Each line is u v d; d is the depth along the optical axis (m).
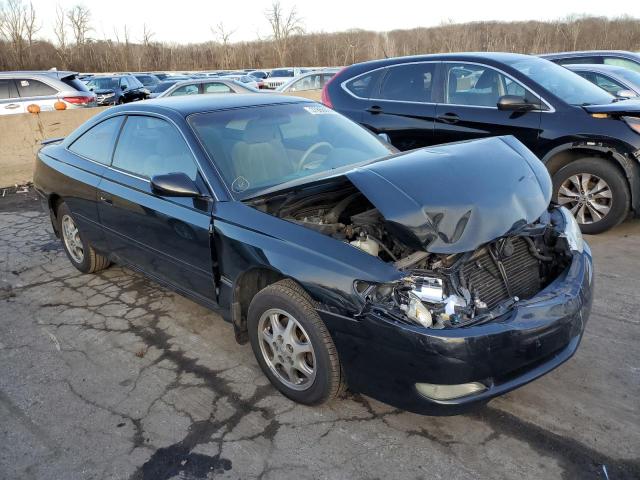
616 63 9.38
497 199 2.70
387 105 6.54
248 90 13.95
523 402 2.85
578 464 2.41
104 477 2.49
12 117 8.98
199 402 3.00
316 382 2.74
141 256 3.88
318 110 4.12
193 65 53.41
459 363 2.28
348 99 6.89
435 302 2.38
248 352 3.51
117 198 3.86
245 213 3.02
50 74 12.13
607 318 3.67
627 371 3.07
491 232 2.54
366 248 2.74
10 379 3.32
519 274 2.82
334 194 3.29
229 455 2.59
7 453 2.67
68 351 3.62
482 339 2.29
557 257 3.00
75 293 4.55
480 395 2.37
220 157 3.33
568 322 2.54
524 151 3.26
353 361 2.54
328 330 2.58
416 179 2.71
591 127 5.13
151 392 3.12
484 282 2.64
